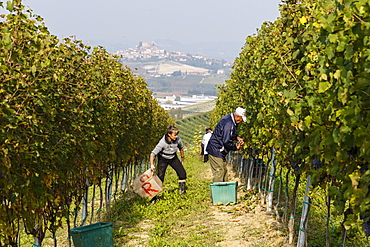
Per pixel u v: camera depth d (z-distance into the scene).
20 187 9.77
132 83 25.12
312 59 10.52
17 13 10.05
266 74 17.48
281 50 13.62
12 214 9.94
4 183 8.89
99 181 19.34
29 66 10.09
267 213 18.41
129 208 23.11
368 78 6.21
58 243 18.91
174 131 24.48
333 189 8.12
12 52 9.18
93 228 13.91
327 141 7.73
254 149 23.61
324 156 7.91
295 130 12.15
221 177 22.77
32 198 10.52
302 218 12.41
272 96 14.13
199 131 79.19
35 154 10.39
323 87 8.02
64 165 13.01
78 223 21.67
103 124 17.81
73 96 13.48
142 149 33.41
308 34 11.69
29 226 10.48
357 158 7.28
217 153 22.67
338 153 7.32
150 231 18.50
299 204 18.38
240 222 18.09
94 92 16.36
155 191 22.73
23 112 9.60
